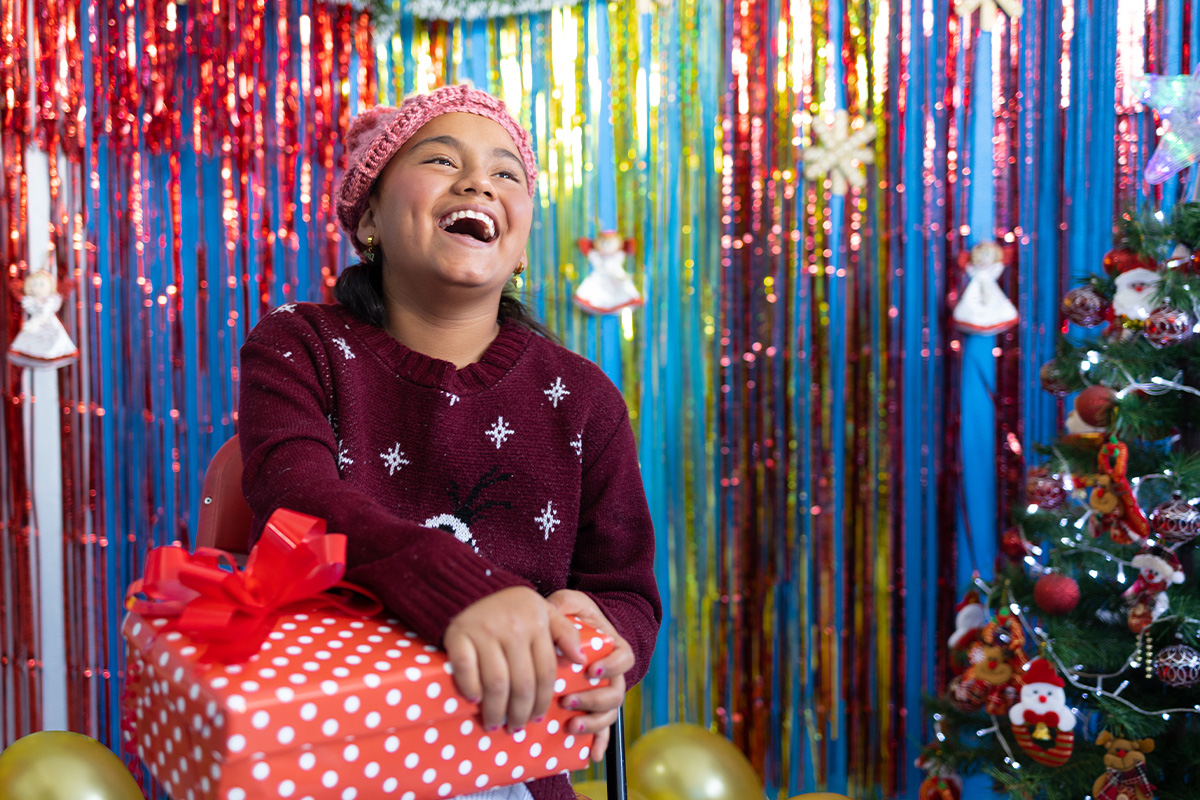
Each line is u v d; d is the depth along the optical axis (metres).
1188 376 1.52
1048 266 2.00
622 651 0.64
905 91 2.03
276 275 2.01
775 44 2.06
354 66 2.04
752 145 2.07
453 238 0.89
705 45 2.07
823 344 2.06
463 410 0.91
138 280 1.95
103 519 1.95
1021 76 2.00
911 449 2.05
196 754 0.53
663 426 2.09
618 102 2.07
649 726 2.10
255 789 0.51
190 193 1.98
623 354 2.09
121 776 1.55
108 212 1.94
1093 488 1.50
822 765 2.07
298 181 2.02
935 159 2.02
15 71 1.88
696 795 1.61
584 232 2.08
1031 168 2.00
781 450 2.08
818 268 2.06
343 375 0.88
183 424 1.98
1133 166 1.95
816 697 2.07
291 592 0.57
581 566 0.96
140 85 1.95
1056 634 1.53
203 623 0.53
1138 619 1.46
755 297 2.07
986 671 1.57
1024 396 2.01
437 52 2.06
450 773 0.57
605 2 2.07
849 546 2.07
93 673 1.94
